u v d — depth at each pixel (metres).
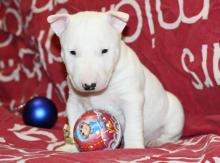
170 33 0.86
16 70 1.09
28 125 0.92
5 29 1.08
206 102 0.85
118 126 0.72
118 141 0.71
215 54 0.81
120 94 0.74
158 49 0.87
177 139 0.85
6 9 1.08
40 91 1.05
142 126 0.75
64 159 0.60
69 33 0.68
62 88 1.01
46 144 0.79
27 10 1.03
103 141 0.69
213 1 0.81
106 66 0.68
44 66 1.02
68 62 0.69
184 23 0.84
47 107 0.91
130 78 0.74
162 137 0.85
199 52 0.83
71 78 0.70
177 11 0.84
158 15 0.86
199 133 0.85
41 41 1.00
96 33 0.67
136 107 0.74
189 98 0.87
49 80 1.05
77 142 0.70
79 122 0.70
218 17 0.80
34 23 1.02
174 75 0.87
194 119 0.86
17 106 1.07
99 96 0.76
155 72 0.89
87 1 0.94
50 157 0.61
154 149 0.69
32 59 1.07
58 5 0.98
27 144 0.79
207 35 0.82
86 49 0.66
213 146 0.62
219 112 0.85
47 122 0.91
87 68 0.66
